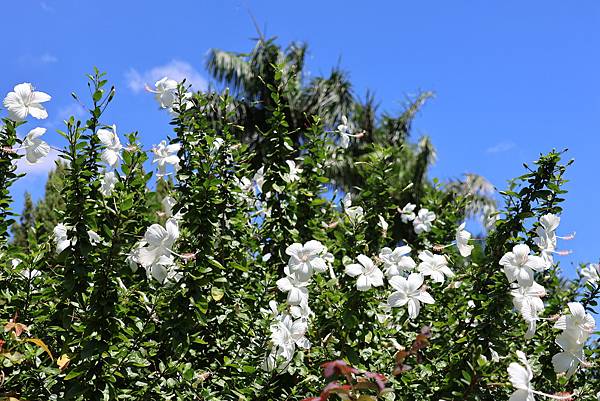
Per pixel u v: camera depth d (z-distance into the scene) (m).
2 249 4.22
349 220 4.37
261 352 3.82
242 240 4.54
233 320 4.03
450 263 4.31
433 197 6.27
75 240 3.59
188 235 3.94
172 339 3.63
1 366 3.41
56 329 3.48
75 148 3.56
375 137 16.86
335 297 4.02
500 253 3.86
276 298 4.55
